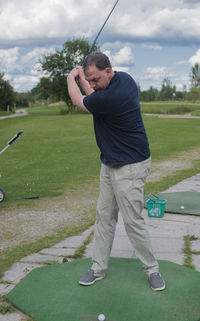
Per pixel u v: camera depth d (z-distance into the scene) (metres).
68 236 4.46
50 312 2.72
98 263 3.11
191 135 18.44
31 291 3.02
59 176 8.71
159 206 5.06
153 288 2.95
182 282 3.07
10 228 4.85
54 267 3.44
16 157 12.23
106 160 2.89
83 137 18.22
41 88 53.09
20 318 2.71
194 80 69.75
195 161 10.71
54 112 59.69
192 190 6.79
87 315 2.66
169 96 93.81
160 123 26.11
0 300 2.96
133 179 2.87
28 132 21.44
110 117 2.75
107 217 3.08
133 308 2.71
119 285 3.05
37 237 4.48
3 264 3.64
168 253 3.82
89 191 7.07
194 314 2.61
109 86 2.70
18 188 7.42
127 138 2.80
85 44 50.41
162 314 2.63
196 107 49.03
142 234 2.97
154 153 12.45
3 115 52.66
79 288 3.03
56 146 14.96
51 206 5.96
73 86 2.99
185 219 5.01
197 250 3.89
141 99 97.44
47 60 51.12
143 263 3.04
